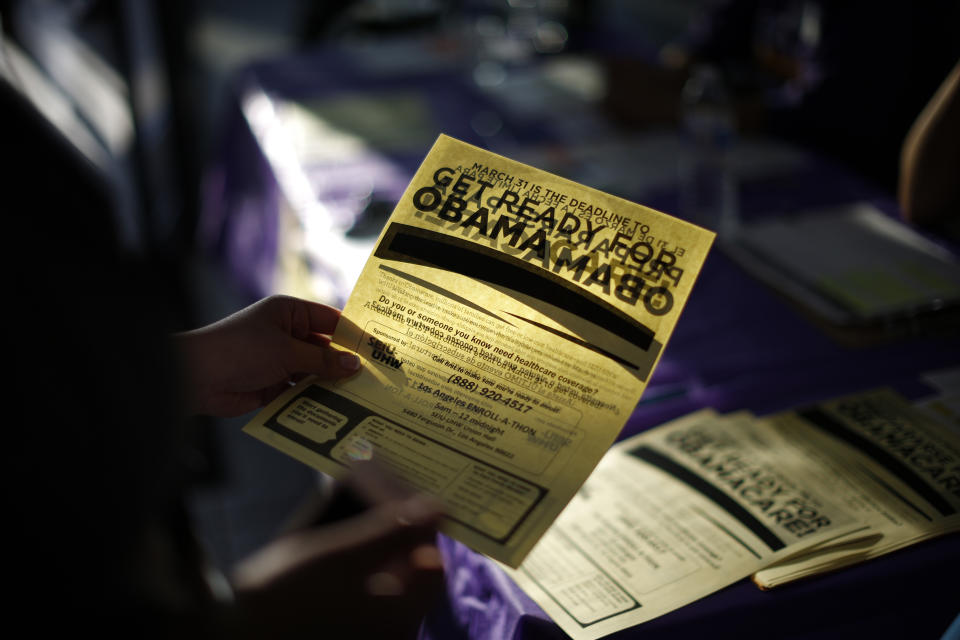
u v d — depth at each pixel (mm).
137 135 2922
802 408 1011
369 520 733
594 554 844
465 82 2240
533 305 810
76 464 493
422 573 736
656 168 1681
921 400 1021
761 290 1255
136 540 523
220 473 2131
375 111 2016
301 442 770
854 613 820
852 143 1851
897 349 1123
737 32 2367
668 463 936
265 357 851
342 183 1619
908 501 879
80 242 510
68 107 3328
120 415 506
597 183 1607
